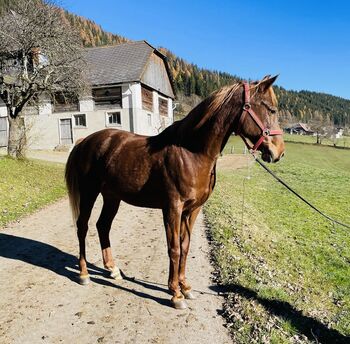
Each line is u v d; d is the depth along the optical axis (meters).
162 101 35.75
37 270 5.42
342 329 4.11
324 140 86.94
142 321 4.01
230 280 5.04
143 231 7.78
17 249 6.38
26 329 3.82
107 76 29.14
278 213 11.98
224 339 3.70
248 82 3.87
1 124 27.86
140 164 4.23
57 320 4.00
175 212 3.99
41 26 14.45
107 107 29.25
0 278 5.10
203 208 10.00
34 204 10.08
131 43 32.38
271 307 4.32
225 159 29.16
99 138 4.85
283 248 7.72
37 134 27.11
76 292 4.70
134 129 28.73
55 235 7.34
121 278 5.14
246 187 16.19
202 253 6.30
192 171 3.88
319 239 9.27
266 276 5.39
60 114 30.08
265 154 3.78
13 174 12.60
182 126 4.04
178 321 4.02
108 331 3.80
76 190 5.07
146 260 5.95
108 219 5.16
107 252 5.16
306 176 22.36
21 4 14.58
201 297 4.61
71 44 15.54
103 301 4.46
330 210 13.31
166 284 5.00
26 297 4.54
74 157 5.11
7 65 15.06
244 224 8.71
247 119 3.73
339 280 6.36
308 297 5.05
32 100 16.77
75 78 16.00
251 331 3.79
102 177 4.71
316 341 3.68
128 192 4.42
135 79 28.14
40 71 15.31
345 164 37.28
